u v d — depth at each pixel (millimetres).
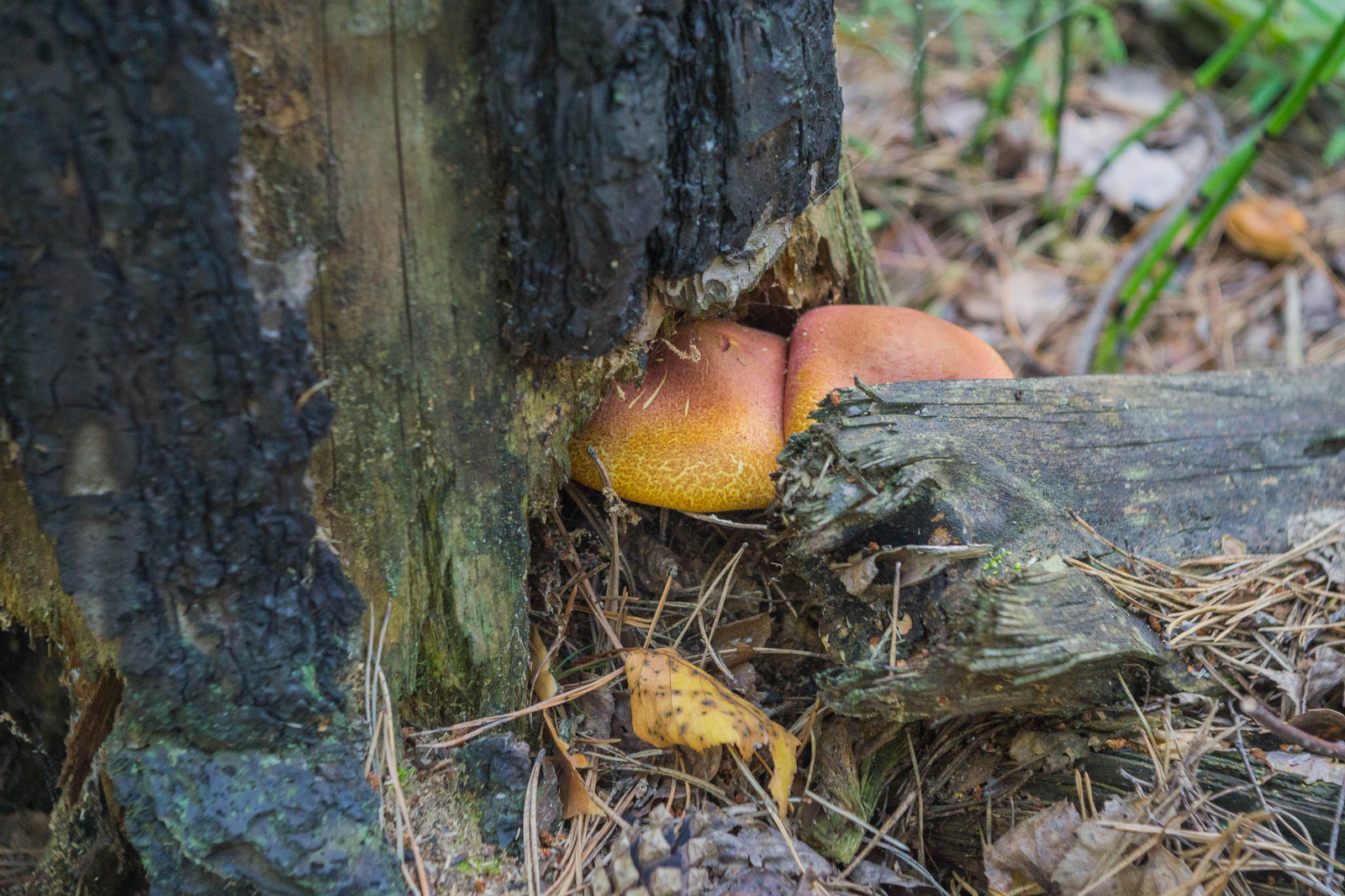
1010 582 387
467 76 352
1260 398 459
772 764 411
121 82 327
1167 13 825
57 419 349
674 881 379
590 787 408
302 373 359
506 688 407
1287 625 424
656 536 463
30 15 320
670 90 361
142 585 366
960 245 717
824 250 487
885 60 781
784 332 504
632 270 373
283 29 339
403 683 397
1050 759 404
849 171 489
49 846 399
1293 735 388
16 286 338
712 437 430
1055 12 664
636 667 412
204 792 369
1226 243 708
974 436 420
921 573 392
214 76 332
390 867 373
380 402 373
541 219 362
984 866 397
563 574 449
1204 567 429
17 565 378
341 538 380
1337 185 729
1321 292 661
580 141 351
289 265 353
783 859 390
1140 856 384
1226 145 705
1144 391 450
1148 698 404
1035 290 682
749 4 361
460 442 385
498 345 381
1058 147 664
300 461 365
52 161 329
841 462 396
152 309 343
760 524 441
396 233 361
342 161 352
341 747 382
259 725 376
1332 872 382
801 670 448
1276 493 445
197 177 336
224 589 370
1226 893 384
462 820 393
